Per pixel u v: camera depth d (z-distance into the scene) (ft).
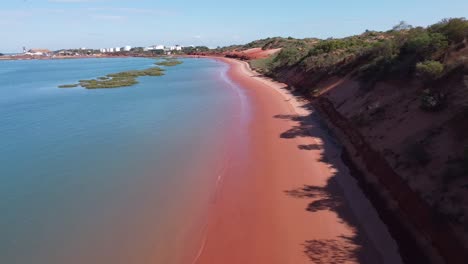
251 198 47.93
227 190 50.70
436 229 33.47
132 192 51.93
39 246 39.93
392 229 38.37
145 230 42.09
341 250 36.11
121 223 43.80
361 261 34.35
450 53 59.98
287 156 62.03
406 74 65.00
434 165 40.19
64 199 50.70
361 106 70.38
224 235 39.96
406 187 40.78
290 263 34.71
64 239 41.14
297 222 41.45
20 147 74.79
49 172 60.64
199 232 40.96
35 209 48.16
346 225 40.24
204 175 56.59
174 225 42.73
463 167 36.17
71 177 58.18
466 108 43.88
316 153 62.59
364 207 43.57
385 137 53.47
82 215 46.14
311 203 45.50
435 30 72.43
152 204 48.14
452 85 51.34
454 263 29.58
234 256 36.32
